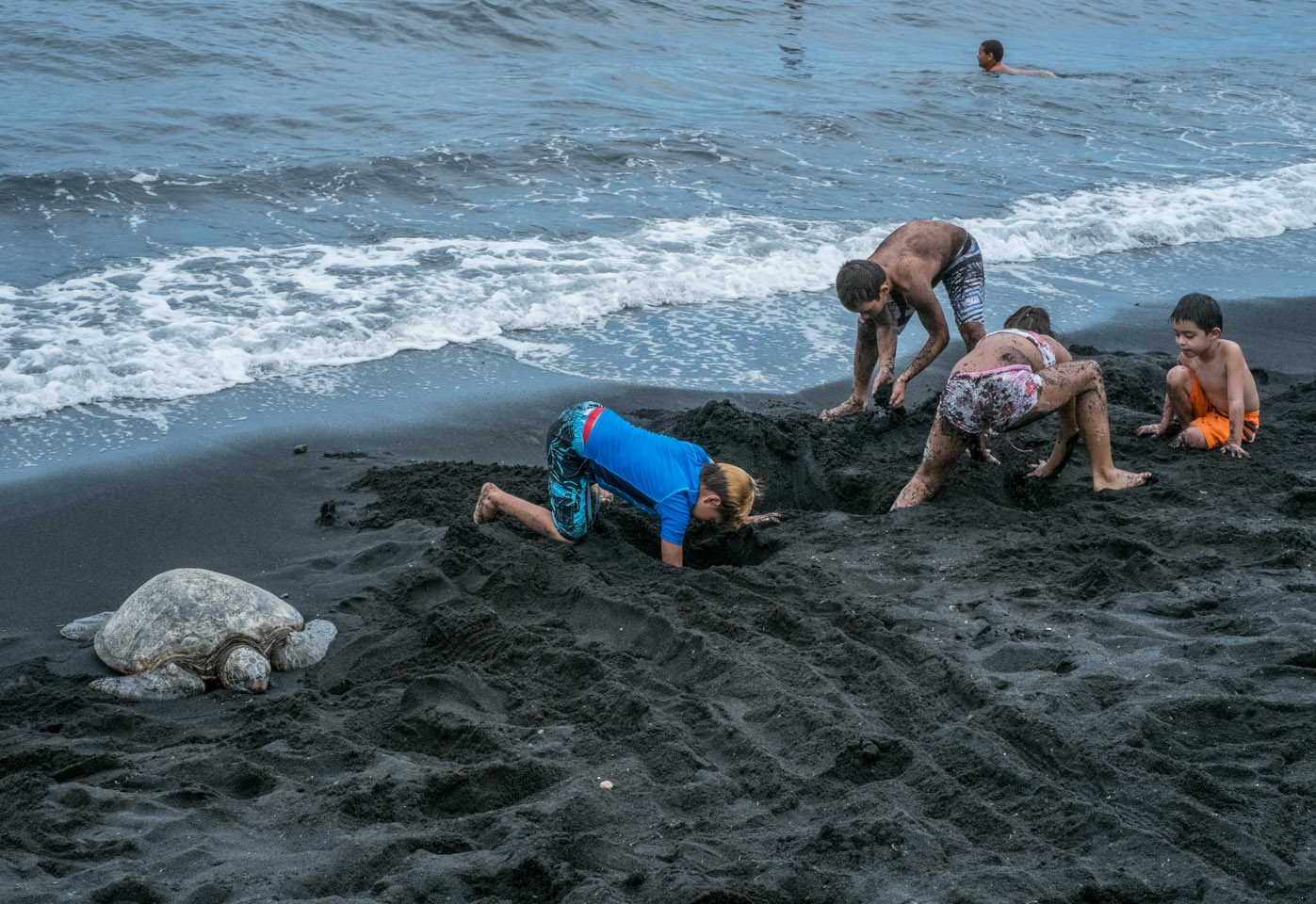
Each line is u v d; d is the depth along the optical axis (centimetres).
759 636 409
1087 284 1019
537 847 282
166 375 723
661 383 768
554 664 401
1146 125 1669
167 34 1562
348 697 393
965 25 2525
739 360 820
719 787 315
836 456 612
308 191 1095
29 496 566
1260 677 366
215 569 501
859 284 588
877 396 668
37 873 280
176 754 349
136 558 513
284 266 910
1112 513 525
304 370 755
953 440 527
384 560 505
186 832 302
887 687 368
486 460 643
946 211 1173
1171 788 301
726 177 1245
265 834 303
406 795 318
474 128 1328
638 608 429
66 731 368
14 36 1480
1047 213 1196
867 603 439
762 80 1747
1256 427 618
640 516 547
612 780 317
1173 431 635
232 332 780
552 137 1306
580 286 914
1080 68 2130
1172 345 870
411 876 272
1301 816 290
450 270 927
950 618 426
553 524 502
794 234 1068
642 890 265
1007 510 535
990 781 312
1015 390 511
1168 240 1168
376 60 1611
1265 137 1630
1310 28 2959
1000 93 1791
